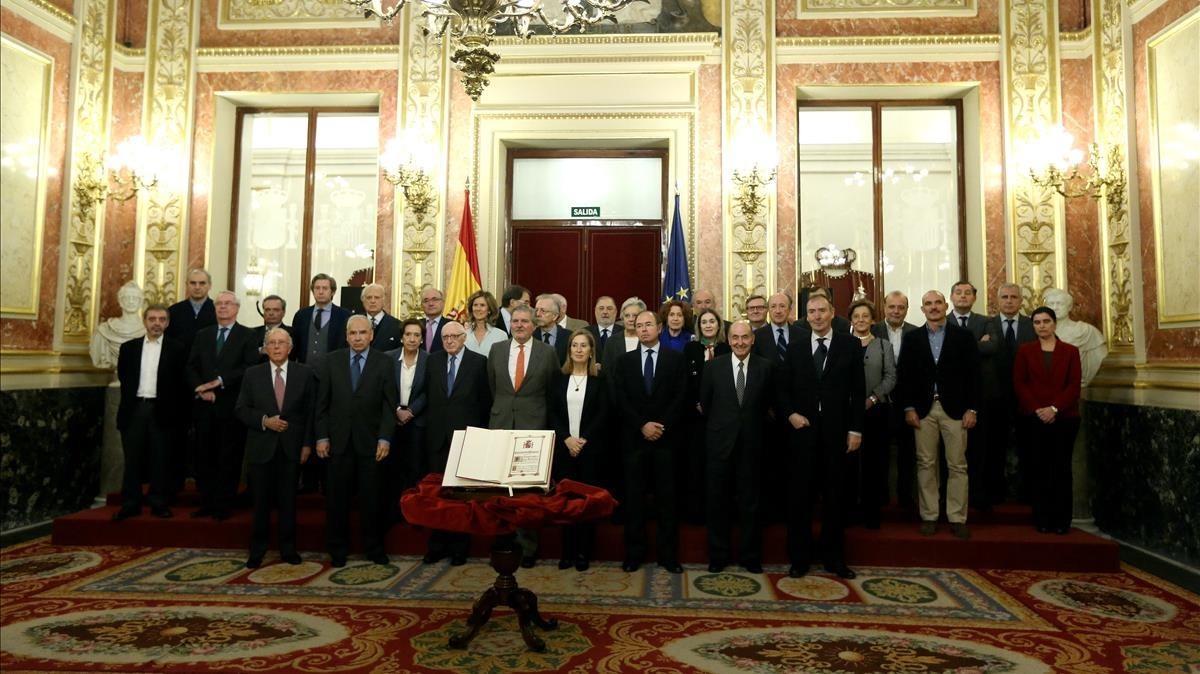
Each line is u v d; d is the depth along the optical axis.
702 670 3.21
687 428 5.25
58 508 6.07
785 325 5.33
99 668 3.17
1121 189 5.95
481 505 3.21
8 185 5.77
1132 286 5.74
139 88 7.00
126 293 6.45
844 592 4.33
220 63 7.10
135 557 5.01
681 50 6.88
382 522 5.05
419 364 5.14
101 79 6.72
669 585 4.44
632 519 4.80
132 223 6.89
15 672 3.12
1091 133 6.48
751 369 4.77
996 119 6.72
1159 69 5.51
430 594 4.25
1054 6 6.61
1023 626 3.79
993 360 5.63
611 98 6.94
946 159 7.14
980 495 5.43
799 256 6.80
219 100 7.12
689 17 6.96
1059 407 5.11
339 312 5.94
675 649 3.44
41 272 6.08
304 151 7.47
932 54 6.80
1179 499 5.01
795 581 4.54
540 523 3.27
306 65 7.10
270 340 4.86
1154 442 5.27
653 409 4.75
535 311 5.81
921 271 7.15
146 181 6.83
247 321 7.41
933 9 6.88
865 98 7.07
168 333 5.99
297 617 3.84
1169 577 4.70
